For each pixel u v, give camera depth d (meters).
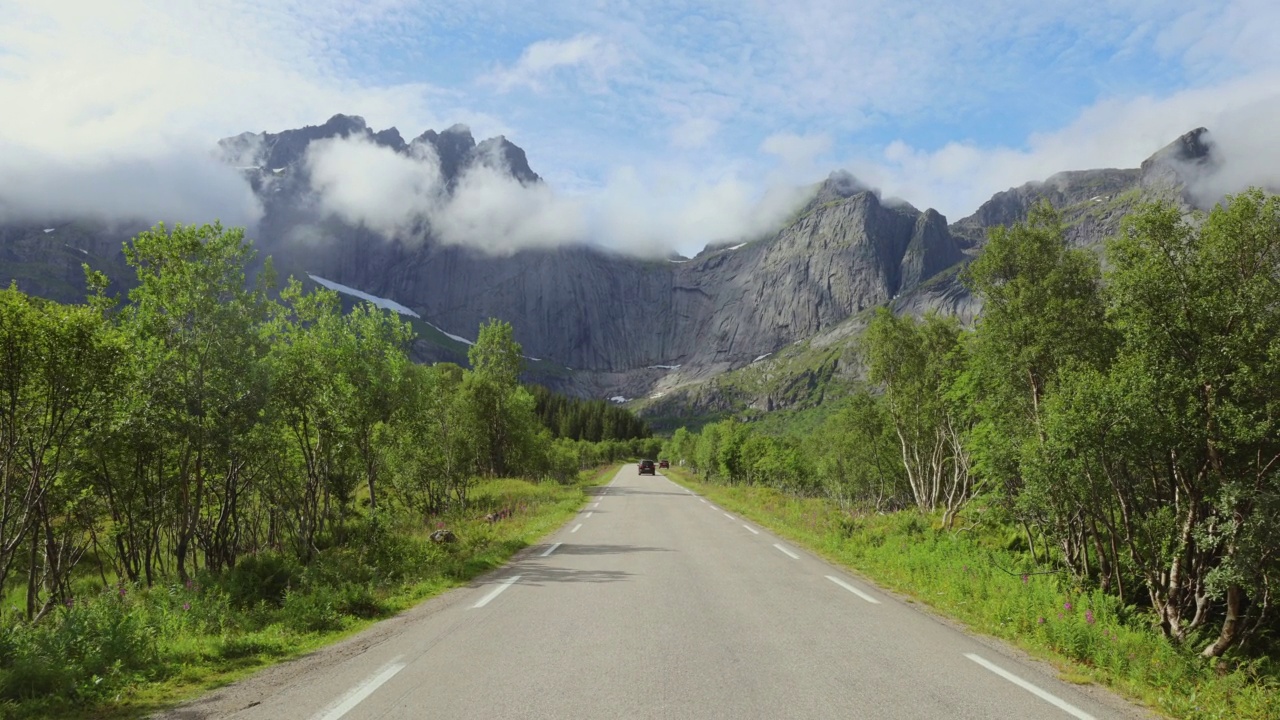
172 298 14.41
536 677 5.71
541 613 8.52
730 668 6.02
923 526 18.55
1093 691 5.56
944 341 26.09
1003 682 5.67
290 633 7.74
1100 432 10.99
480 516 25.02
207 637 7.47
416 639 7.16
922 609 8.98
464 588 10.65
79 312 11.98
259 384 15.06
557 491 39.75
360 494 29.89
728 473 61.97
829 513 22.31
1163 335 10.55
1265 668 9.45
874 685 5.53
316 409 17.30
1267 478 9.87
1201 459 10.62
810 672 5.90
